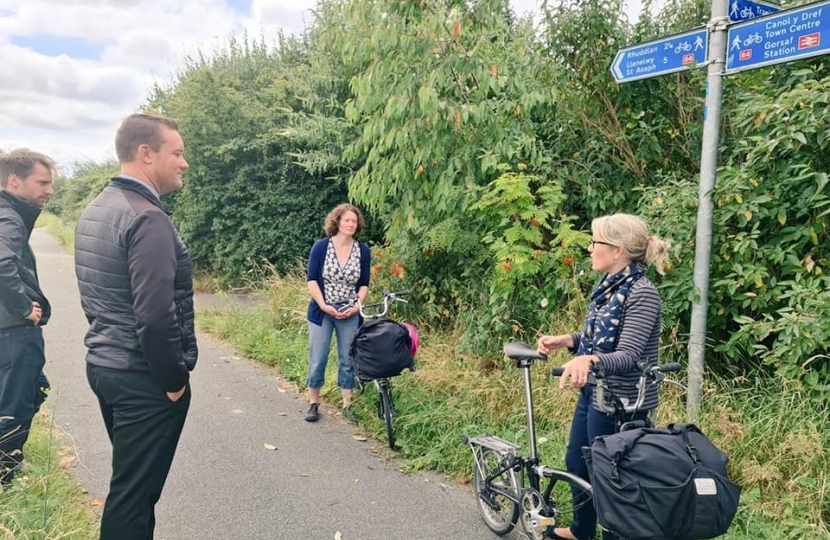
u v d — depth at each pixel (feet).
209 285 38.68
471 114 17.37
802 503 10.10
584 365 7.82
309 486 12.50
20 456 11.65
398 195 20.72
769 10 12.71
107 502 7.89
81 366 20.89
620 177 18.42
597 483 7.02
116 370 7.67
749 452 11.16
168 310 7.32
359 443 14.88
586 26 18.16
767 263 13.42
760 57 11.29
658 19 18.78
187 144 37.50
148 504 7.99
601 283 9.02
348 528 10.88
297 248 36.24
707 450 7.07
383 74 18.03
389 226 23.82
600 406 8.21
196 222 38.93
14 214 11.07
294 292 27.12
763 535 9.76
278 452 14.21
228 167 38.24
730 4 12.07
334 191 36.76
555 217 18.54
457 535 10.69
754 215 13.42
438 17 17.03
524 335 17.17
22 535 9.06
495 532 10.71
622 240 8.52
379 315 15.93
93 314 7.82
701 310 12.34
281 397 18.30
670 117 18.44
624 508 6.72
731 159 14.08
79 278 7.90
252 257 36.88
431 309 21.06
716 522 6.51
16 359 10.93
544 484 11.34
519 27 22.04
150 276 7.26
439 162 18.76
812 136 12.62
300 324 24.84
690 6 18.49
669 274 14.05
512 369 16.14
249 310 28.55
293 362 21.06
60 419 15.85
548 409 14.21
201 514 11.29
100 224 7.66
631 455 6.92
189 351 8.30
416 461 13.62
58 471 12.41
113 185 7.93
